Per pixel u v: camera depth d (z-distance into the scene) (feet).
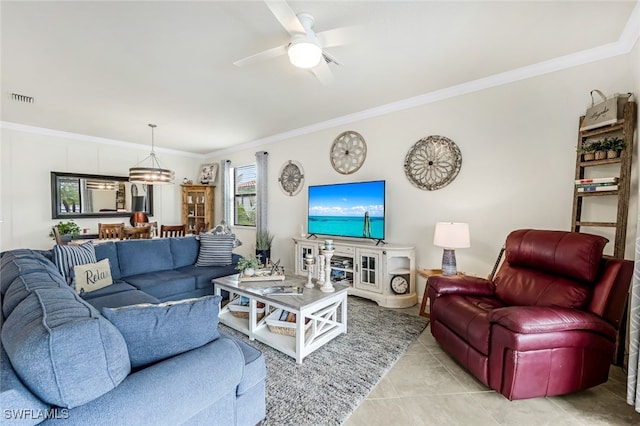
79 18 6.39
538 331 5.34
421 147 11.28
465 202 10.30
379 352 7.58
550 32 7.06
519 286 7.38
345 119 13.52
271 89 10.37
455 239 8.98
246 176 19.81
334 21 6.63
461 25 6.77
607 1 5.96
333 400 5.67
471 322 6.34
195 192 20.92
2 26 6.62
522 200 9.17
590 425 5.07
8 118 13.48
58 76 9.24
